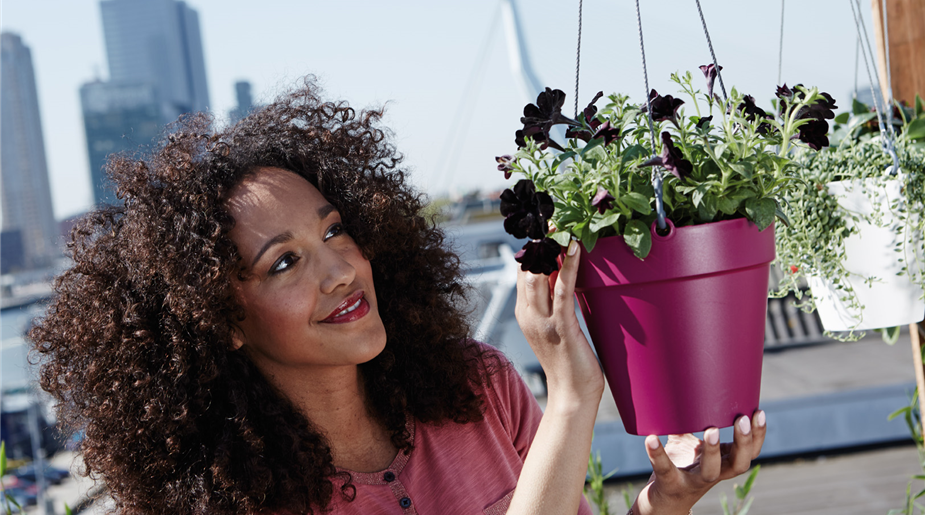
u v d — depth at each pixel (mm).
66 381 930
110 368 881
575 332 726
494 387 1062
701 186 642
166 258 840
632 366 697
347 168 974
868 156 944
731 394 689
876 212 928
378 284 1015
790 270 1013
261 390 888
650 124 646
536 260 658
